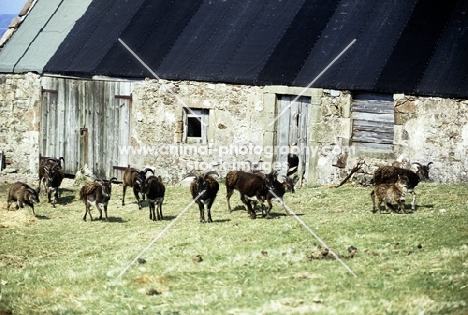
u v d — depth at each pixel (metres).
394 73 24.33
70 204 24.47
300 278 14.74
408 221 18.27
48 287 15.59
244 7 27.86
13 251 18.91
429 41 24.81
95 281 15.76
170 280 15.34
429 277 14.20
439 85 23.72
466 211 19.20
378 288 13.85
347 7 26.52
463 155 23.59
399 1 26.05
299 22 26.67
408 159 24.09
